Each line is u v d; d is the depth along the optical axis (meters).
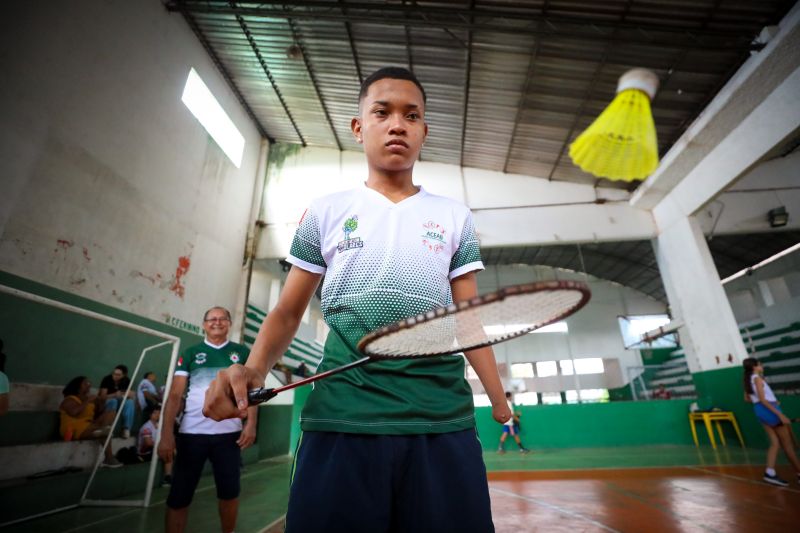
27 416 4.25
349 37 7.65
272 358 1.02
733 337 7.96
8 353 4.19
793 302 12.32
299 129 10.45
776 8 5.67
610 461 6.79
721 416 8.15
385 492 0.80
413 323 0.63
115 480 4.71
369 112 1.13
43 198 4.66
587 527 3.14
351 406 0.86
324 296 1.00
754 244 13.07
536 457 7.83
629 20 6.12
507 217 10.05
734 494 4.09
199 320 7.58
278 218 10.16
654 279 16.64
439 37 7.21
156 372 6.30
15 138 4.39
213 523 3.48
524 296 0.61
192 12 7.46
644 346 17.58
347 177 10.61
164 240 6.71
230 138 9.18
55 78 4.90
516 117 8.44
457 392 0.93
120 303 5.68
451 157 10.29
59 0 5.02
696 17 5.93
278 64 8.53
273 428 9.07
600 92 7.50
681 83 6.88
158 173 6.63
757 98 6.52
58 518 3.71
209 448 2.63
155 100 6.68
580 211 9.98
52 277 4.71
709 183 7.95
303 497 0.79
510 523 3.33
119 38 5.97
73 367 4.87
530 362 17.59
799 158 9.67
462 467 0.84
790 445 4.70
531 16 6.31
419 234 1.00
